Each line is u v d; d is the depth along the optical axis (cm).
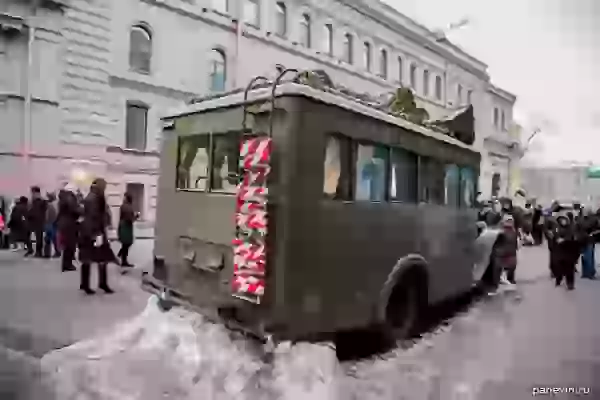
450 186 561
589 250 932
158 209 477
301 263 348
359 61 1862
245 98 377
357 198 397
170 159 466
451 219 565
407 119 503
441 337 506
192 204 431
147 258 928
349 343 445
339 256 376
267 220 346
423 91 1802
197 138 438
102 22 1406
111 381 357
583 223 871
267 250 346
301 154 348
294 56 1816
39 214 938
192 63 1611
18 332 460
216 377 367
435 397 356
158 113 1527
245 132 373
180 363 389
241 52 1709
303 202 349
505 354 454
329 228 367
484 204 993
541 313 622
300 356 385
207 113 425
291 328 345
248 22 1736
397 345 457
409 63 1833
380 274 423
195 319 467
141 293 645
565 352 462
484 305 666
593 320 584
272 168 349
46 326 480
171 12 1554
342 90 463
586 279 921
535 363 431
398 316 465
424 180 497
